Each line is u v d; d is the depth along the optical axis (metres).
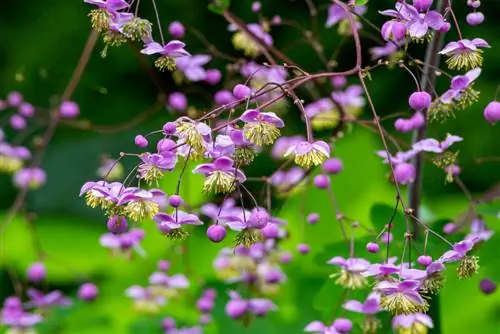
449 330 1.21
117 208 0.97
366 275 0.97
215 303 1.19
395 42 1.01
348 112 1.14
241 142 0.97
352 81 1.58
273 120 0.96
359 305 1.03
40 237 1.36
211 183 0.97
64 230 1.37
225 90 1.15
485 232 1.07
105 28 0.99
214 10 1.11
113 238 1.15
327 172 1.09
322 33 1.70
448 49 0.99
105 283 1.28
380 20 1.47
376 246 0.99
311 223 1.12
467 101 1.01
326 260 1.06
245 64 1.16
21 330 1.17
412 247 1.04
